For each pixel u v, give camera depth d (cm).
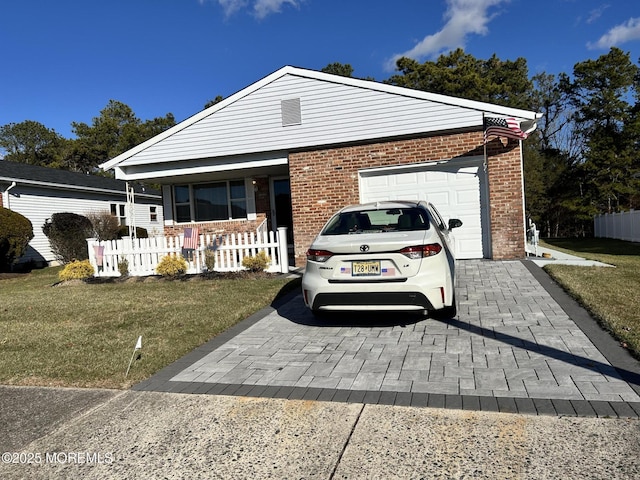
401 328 538
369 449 282
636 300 601
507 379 373
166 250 1075
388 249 502
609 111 3253
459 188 1052
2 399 386
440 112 1050
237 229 1452
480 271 873
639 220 2036
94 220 1994
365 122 1104
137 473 271
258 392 377
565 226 3272
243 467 271
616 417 302
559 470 249
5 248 1517
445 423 308
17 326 644
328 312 617
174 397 377
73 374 436
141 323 623
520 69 3678
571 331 488
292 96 1158
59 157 5238
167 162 1270
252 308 686
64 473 274
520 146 993
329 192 1138
